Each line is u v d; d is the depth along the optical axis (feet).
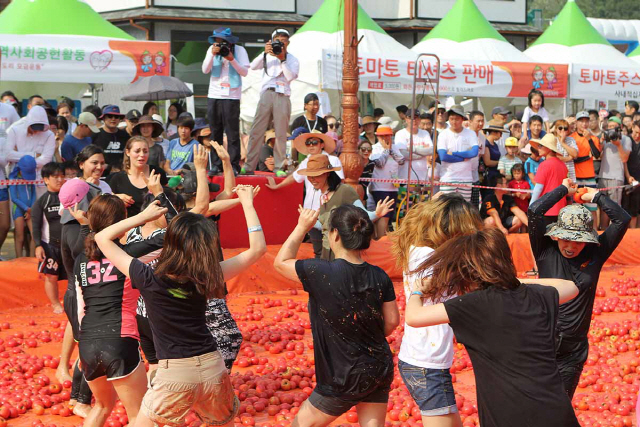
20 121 41.32
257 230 17.11
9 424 21.62
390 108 80.23
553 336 13.07
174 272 15.26
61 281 37.27
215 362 15.76
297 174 35.88
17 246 41.06
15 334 30.60
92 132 42.39
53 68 48.57
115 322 17.70
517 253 44.19
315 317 16.03
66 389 24.34
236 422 21.57
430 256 15.34
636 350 29.25
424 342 15.92
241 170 45.11
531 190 45.21
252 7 88.43
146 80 50.34
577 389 25.27
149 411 15.55
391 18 99.40
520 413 12.60
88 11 55.16
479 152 49.21
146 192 26.86
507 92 60.18
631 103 66.08
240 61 41.09
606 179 52.49
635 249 49.67
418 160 47.98
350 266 15.93
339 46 66.08
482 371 13.05
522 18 106.11
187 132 43.32
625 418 21.54
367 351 15.85
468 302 13.19
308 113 44.73
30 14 53.16
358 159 38.58
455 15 67.21
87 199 25.41
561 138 44.24
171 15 82.43
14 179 41.19
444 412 15.72
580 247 18.45
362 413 16.33
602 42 74.18
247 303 37.19
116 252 16.29
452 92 58.49
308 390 24.06
